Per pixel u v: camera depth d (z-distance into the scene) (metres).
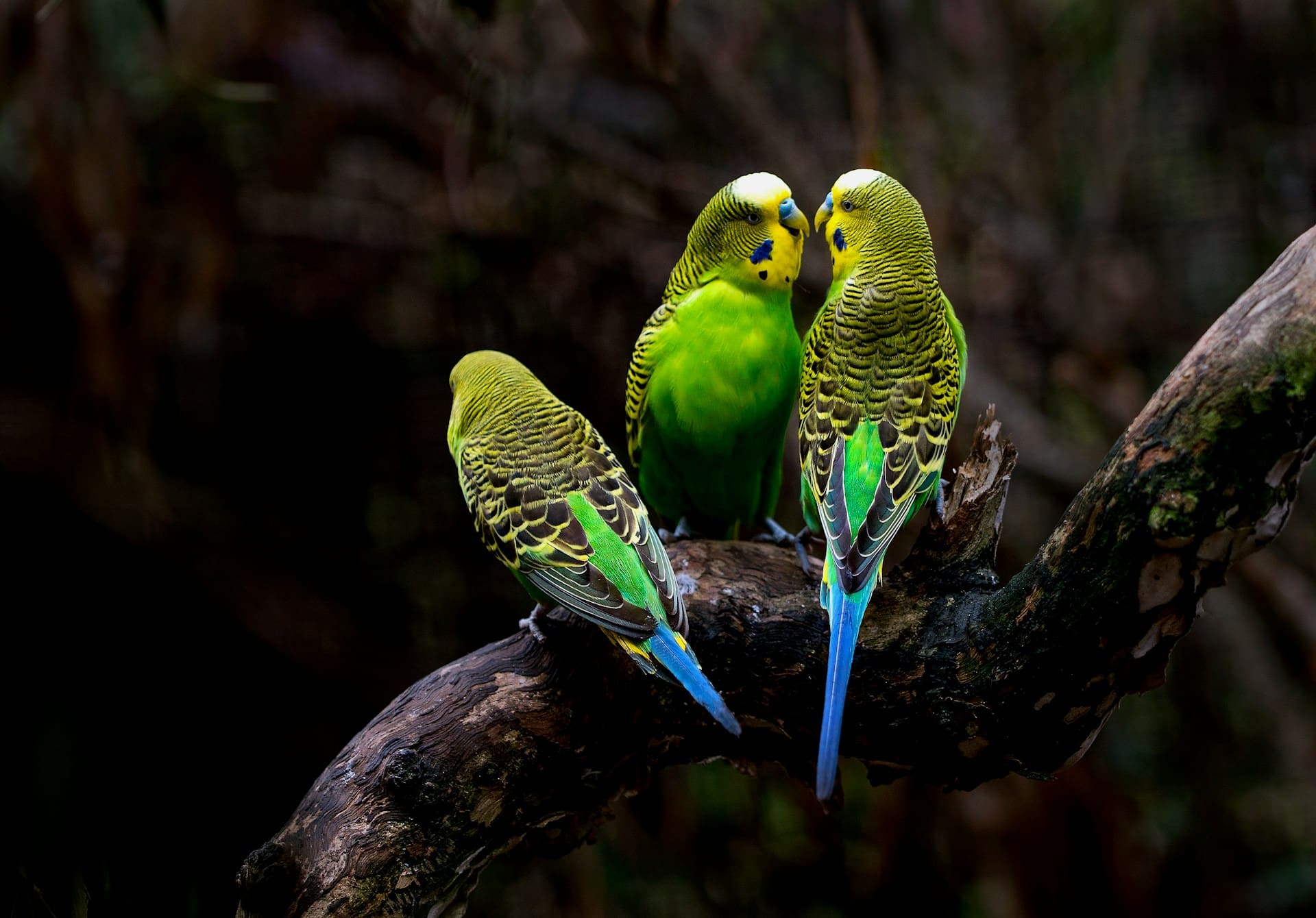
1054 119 12.40
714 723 5.14
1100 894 9.13
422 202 10.85
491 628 10.88
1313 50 12.04
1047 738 4.68
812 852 10.08
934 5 12.29
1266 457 3.98
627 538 4.64
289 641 10.43
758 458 5.74
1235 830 11.28
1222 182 12.20
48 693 9.66
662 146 11.61
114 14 9.68
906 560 4.98
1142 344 11.86
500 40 9.30
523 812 5.04
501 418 5.10
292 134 10.34
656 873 10.20
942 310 5.31
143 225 9.21
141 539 9.77
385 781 4.81
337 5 9.41
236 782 10.17
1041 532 11.29
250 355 10.73
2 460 9.35
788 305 5.55
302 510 10.84
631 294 10.80
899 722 4.82
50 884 6.52
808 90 12.29
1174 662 11.68
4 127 9.44
